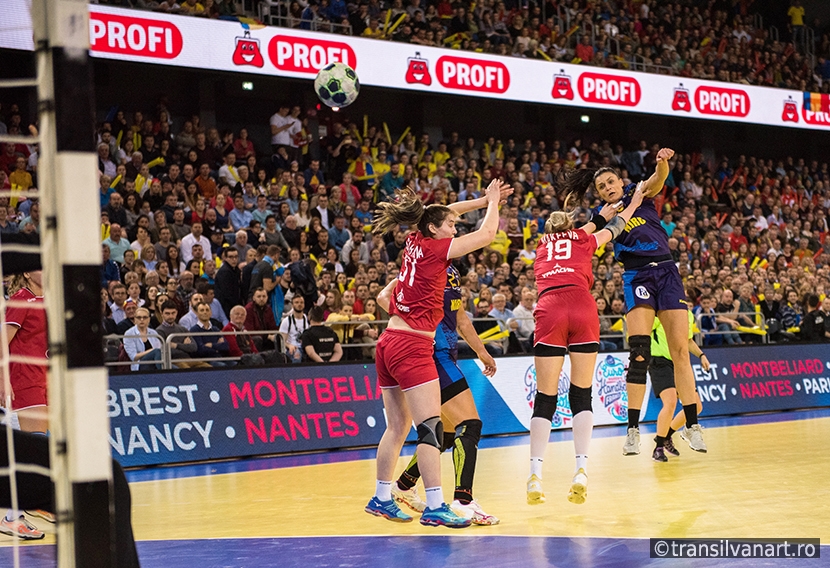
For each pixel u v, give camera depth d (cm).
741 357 2067
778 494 893
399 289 748
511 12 2806
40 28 352
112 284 1584
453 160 2539
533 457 838
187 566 655
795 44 3500
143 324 1509
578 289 860
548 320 852
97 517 349
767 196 3067
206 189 2078
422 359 734
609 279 2280
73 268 346
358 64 2141
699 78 2653
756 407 2042
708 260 2636
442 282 738
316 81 1404
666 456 1221
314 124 2627
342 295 1823
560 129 3098
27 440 484
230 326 1581
